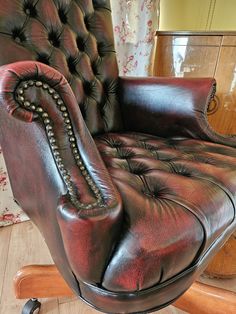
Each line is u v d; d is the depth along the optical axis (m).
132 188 0.46
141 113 0.89
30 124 0.37
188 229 0.40
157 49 1.20
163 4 1.31
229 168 0.60
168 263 0.37
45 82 0.34
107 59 0.92
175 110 0.81
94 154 0.39
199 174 0.57
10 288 0.81
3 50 0.60
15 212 1.12
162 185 0.51
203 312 0.68
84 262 0.35
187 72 1.14
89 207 0.34
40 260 0.92
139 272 0.35
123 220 0.37
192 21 1.39
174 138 0.86
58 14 0.76
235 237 0.81
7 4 0.62
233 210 0.50
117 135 0.85
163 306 0.43
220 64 1.06
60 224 0.36
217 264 0.86
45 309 0.75
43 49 0.70
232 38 1.01
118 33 1.19
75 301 0.78
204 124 0.79
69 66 0.80
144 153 0.69
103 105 0.91
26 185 0.51
